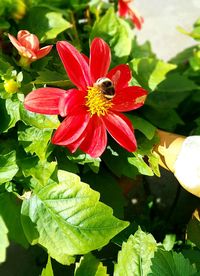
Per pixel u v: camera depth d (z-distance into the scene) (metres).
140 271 0.19
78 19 0.27
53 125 0.19
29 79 0.21
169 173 0.28
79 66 0.19
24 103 0.18
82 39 0.25
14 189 0.21
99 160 0.20
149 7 0.48
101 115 0.19
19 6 0.23
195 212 0.22
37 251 0.25
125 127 0.19
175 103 0.27
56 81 0.20
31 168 0.20
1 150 0.21
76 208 0.19
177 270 0.18
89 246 0.19
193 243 0.22
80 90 0.19
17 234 0.20
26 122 0.19
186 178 0.19
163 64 0.23
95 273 0.19
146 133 0.20
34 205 0.20
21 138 0.20
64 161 0.21
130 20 0.32
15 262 0.25
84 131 0.18
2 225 0.20
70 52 0.19
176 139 0.20
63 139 0.18
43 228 0.20
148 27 0.47
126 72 0.20
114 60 0.23
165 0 0.48
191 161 0.18
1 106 0.20
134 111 0.25
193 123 0.28
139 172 0.21
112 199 0.22
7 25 0.22
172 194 0.28
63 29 0.22
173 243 0.23
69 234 0.19
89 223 0.19
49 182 0.20
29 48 0.20
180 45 0.45
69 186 0.19
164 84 0.27
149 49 0.33
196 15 0.47
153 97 0.27
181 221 0.27
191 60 0.31
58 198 0.20
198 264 0.21
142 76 0.23
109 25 0.23
